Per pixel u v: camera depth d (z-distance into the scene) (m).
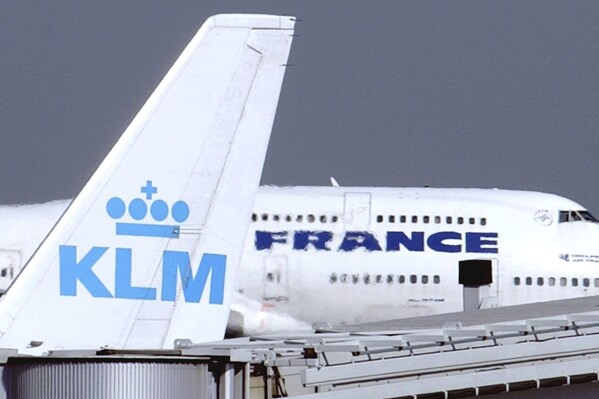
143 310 113.75
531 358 100.75
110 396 93.06
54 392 93.25
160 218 114.81
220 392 95.88
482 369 101.19
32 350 110.88
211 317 115.31
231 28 118.12
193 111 116.75
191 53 117.69
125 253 113.94
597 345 100.69
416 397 99.62
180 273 114.88
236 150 117.00
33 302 111.31
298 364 99.75
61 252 112.38
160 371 93.56
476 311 124.81
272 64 118.56
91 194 113.94
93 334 112.44
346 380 99.62
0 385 94.75
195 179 116.19
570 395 102.00
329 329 114.62
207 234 115.75
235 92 117.75
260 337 109.44
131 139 115.38
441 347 101.44
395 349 101.25
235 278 116.06
